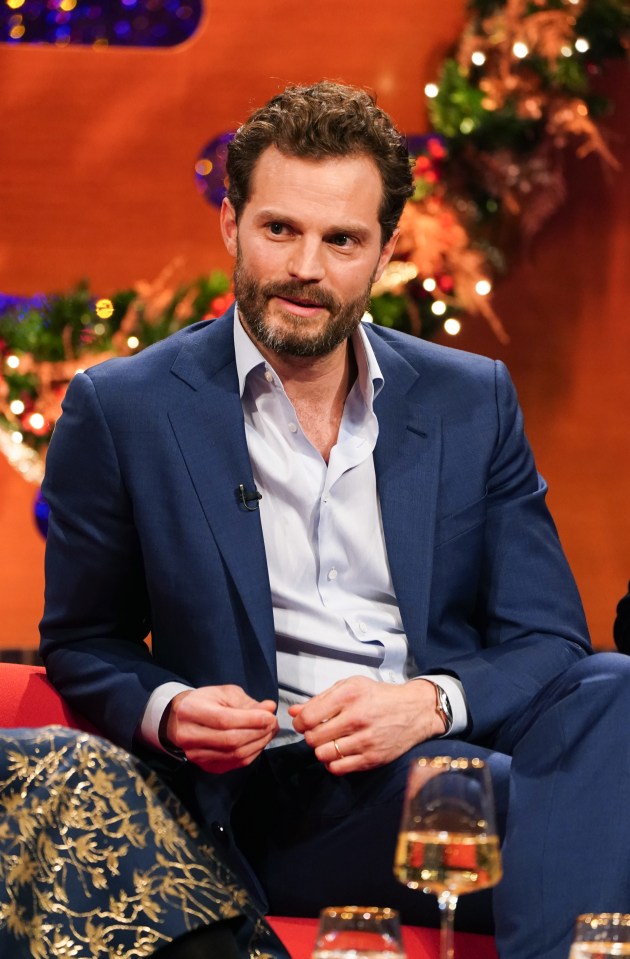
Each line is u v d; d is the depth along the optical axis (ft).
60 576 24.85
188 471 23.91
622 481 50.49
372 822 22.63
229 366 24.80
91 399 24.41
